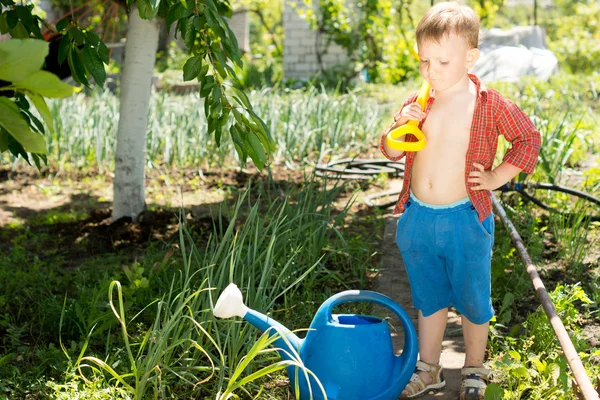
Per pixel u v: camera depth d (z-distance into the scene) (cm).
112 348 363
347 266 489
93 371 329
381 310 420
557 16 2511
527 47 1342
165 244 532
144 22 573
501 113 292
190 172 796
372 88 1445
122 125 589
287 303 418
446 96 300
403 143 291
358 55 1599
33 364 349
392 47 1597
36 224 622
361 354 282
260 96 970
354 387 282
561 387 296
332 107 888
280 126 868
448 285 314
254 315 288
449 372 340
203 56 384
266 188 718
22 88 218
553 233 543
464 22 284
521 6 2511
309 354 290
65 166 823
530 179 635
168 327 306
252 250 425
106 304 386
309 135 812
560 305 365
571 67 1716
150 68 589
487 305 307
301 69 1605
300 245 459
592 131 877
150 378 303
